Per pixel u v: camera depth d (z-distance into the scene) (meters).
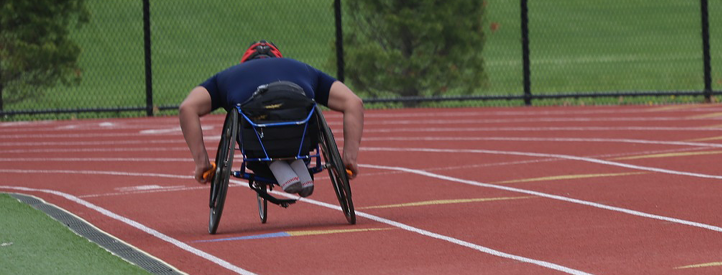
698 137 36.25
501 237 19.34
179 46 93.31
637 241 18.64
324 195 25.22
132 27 96.44
